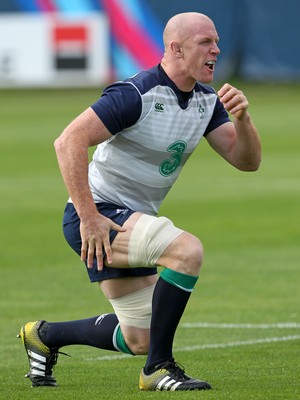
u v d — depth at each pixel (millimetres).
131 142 20781
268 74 118562
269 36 117750
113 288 21016
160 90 20594
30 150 77062
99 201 21219
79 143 20000
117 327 21391
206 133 22188
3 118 97062
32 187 60844
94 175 21422
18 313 32219
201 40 20469
